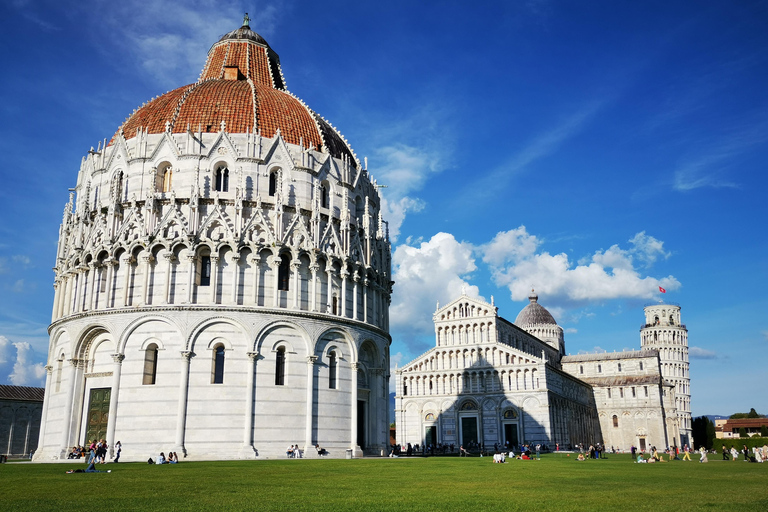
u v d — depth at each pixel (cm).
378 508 2392
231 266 6644
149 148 7131
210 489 3075
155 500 2617
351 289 7425
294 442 6512
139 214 6869
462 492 3022
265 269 6775
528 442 13038
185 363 6297
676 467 6309
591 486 3491
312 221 7181
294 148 7425
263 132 7406
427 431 14188
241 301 6594
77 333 6725
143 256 6625
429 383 14375
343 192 7706
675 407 18875
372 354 7744
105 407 6525
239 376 6412
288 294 6850
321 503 2541
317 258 7012
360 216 8094
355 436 7038
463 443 13750
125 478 3762
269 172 7181
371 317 7788
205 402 6284
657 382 17212
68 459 6419
